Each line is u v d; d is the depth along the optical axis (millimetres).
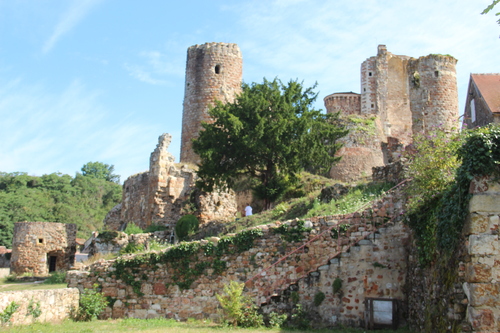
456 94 44188
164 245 22734
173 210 30281
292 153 25406
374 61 51031
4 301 11773
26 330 11414
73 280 15383
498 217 9219
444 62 44000
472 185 9461
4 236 50188
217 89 36594
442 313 10000
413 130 43375
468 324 9062
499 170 9367
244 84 27953
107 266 15367
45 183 64938
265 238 14445
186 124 37094
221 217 29719
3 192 57594
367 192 18094
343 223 14008
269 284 14039
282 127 24562
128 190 35562
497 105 21234
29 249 26234
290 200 23906
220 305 14266
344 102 51094
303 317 13227
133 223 30547
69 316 14109
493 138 9508
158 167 30516
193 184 30828
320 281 13492
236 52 37688
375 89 50500
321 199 20688
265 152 25438
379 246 13586
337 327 13055
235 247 14570
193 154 36188
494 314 8914
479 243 9188
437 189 11766
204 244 14773
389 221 13750
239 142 25125
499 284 8992
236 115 26172
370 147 37156
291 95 26766
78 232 57000
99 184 71500
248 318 13055
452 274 9781
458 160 10859
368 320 12953
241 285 13500
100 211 65750
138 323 13461
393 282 13336
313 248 14008
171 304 14688
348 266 13523
